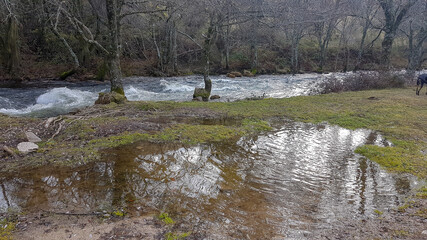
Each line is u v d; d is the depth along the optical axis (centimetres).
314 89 1608
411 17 2028
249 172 482
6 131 658
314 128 768
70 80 2027
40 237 294
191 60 3105
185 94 1577
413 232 306
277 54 3531
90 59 2358
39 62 2270
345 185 438
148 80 2252
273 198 396
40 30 2295
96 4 2041
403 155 550
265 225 329
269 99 1214
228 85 2020
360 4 2452
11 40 1902
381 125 775
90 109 909
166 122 799
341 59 3703
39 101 1285
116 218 335
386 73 1560
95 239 293
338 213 358
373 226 324
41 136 655
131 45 2834
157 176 455
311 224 332
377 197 398
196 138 654
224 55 3250
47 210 350
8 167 480
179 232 310
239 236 306
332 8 2150
